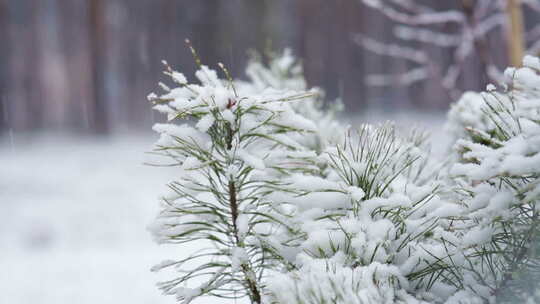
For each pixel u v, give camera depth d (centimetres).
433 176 196
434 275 164
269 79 260
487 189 148
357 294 141
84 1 3306
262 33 2972
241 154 160
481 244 149
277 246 168
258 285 166
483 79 470
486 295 153
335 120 237
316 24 3184
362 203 160
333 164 171
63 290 750
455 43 519
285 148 184
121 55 3366
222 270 173
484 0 497
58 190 1411
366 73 3133
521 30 452
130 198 1307
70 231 1086
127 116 3322
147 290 716
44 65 3525
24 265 895
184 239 172
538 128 141
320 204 165
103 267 844
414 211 165
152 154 169
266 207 174
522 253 151
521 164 135
